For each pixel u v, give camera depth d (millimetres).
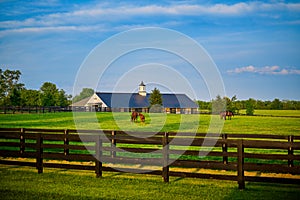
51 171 13047
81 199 9266
